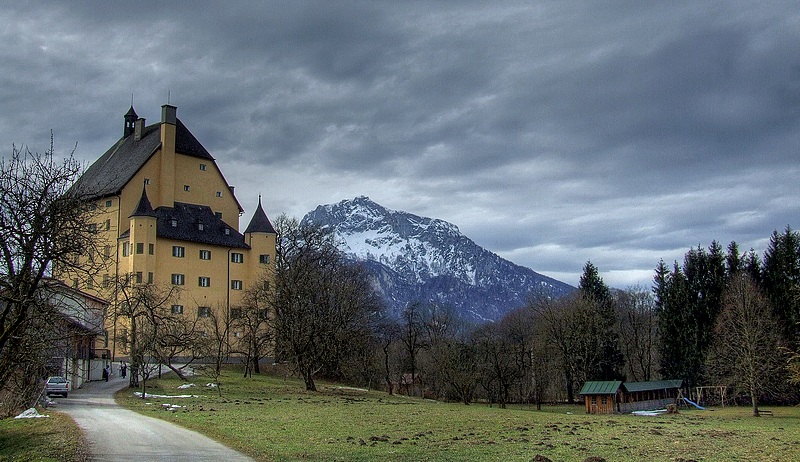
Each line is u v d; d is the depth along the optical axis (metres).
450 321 136.25
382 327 109.69
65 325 38.84
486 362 94.38
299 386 90.38
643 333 130.38
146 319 86.19
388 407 65.12
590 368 106.50
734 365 89.19
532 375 108.88
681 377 113.75
